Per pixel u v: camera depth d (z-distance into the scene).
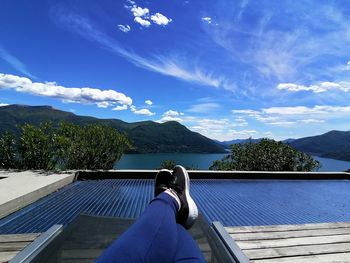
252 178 5.88
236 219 3.70
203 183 5.59
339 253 1.99
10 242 2.04
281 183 5.80
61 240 1.62
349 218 3.92
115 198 4.32
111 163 6.46
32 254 1.54
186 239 1.18
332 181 6.11
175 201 1.48
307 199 4.74
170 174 1.84
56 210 3.58
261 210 4.12
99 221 1.87
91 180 5.38
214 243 1.68
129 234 1.02
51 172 5.09
